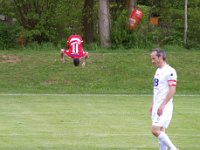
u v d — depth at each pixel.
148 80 87.81
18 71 89.94
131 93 80.94
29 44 105.81
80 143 41.94
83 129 48.62
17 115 57.16
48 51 102.31
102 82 86.81
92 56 96.06
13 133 46.19
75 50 70.88
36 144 41.28
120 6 118.31
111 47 104.44
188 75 90.38
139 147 40.50
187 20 111.62
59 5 110.62
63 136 45.00
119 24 105.56
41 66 91.69
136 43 105.31
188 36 109.75
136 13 104.81
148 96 77.50
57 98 73.69
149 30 110.81
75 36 71.19
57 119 54.53
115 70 91.06
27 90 81.44
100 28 106.25
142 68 91.94
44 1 109.06
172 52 101.31
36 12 108.81
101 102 69.56
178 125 51.28
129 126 50.53
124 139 43.91
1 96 75.31
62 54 71.50
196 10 114.31
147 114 58.62
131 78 88.56
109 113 59.19
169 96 35.25
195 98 75.81
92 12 116.00
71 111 60.56
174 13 118.38
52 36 109.69
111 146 40.78
